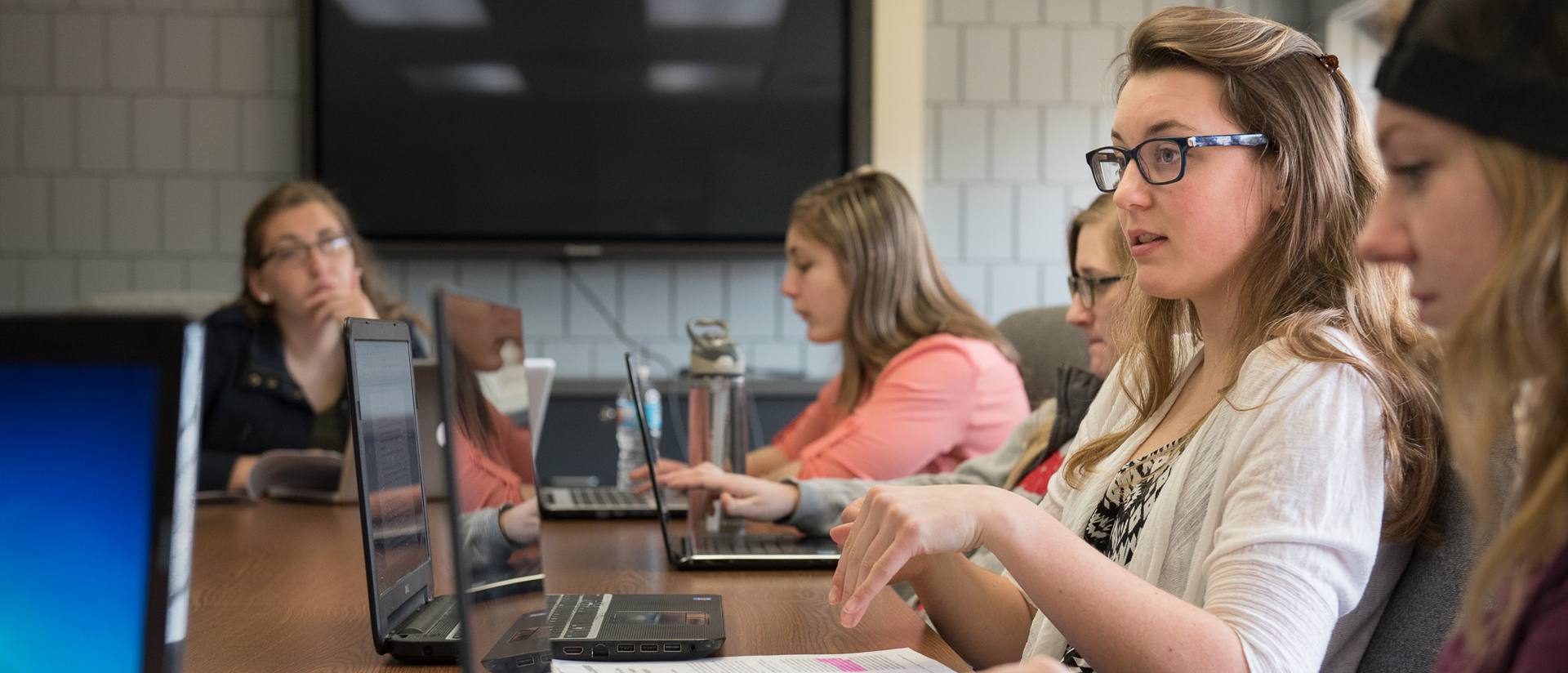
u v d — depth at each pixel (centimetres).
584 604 90
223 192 359
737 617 90
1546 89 42
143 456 45
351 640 82
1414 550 75
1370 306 78
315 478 164
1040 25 369
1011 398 180
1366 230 50
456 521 53
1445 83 45
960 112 370
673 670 73
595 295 371
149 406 45
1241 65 79
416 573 85
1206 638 63
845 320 188
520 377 77
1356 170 82
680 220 364
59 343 46
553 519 148
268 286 205
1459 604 69
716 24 363
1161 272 82
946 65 369
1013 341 215
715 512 129
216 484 163
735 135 364
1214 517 74
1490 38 44
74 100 356
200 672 73
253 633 84
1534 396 44
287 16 358
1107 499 95
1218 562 69
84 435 45
